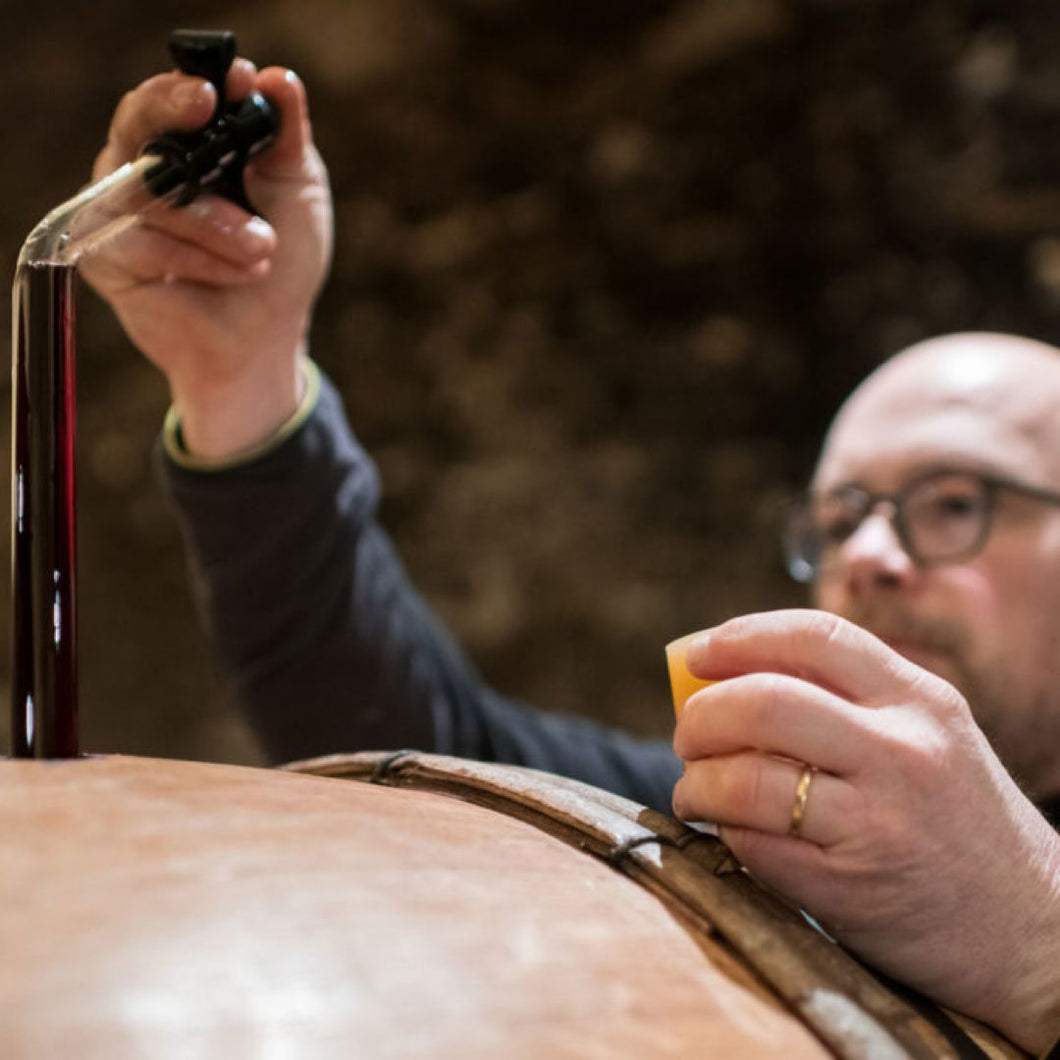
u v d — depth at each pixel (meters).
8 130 2.77
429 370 2.73
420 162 2.78
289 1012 0.25
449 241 2.76
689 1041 0.29
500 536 2.61
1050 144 2.40
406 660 1.02
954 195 2.46
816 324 2.59
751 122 2.63
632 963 0.31
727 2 2.62
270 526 0.86
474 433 2.68
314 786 0.37
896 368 1.17
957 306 2.46
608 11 2.73
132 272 0.71
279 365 0.80
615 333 2.69
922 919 0.39
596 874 0.36
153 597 2.65
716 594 2.53
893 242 2.53
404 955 0.28
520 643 2.56
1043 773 0.93
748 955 0.33
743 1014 0.31
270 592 0.90
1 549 2.45
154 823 0.31
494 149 2.77
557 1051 0.27
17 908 0.26
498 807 0.42
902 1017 0.33
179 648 2.63
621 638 2.53
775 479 2.57
